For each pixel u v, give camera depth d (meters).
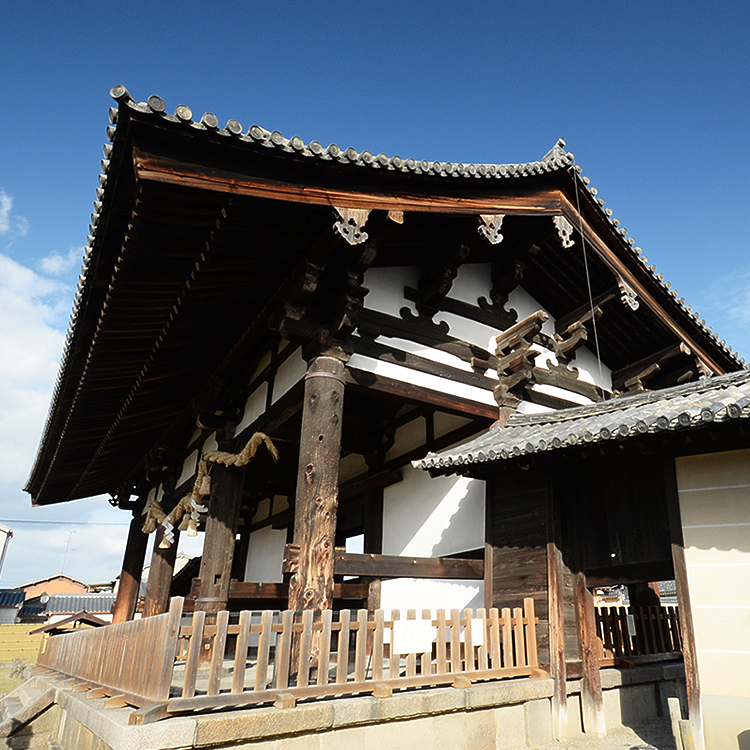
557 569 6.23
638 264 8.73
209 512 8.27
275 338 8.19
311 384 6.23
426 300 7.61
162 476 12.23
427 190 6.36
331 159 5.33
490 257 8.78
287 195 5.25
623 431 5.14
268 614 4.18
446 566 6.89
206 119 4.53
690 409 4.90
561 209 7.71
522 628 6.00
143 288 6.11
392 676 4.77
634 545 5.92
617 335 10.02
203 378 9.12
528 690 5.55
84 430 10.79
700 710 4.95
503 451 6.09
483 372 8.04
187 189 4.77
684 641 5.18
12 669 18.59
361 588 7.48
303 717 3.98
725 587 5.09
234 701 3.87
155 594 11.23
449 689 4.97
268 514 14.44
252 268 6.26
